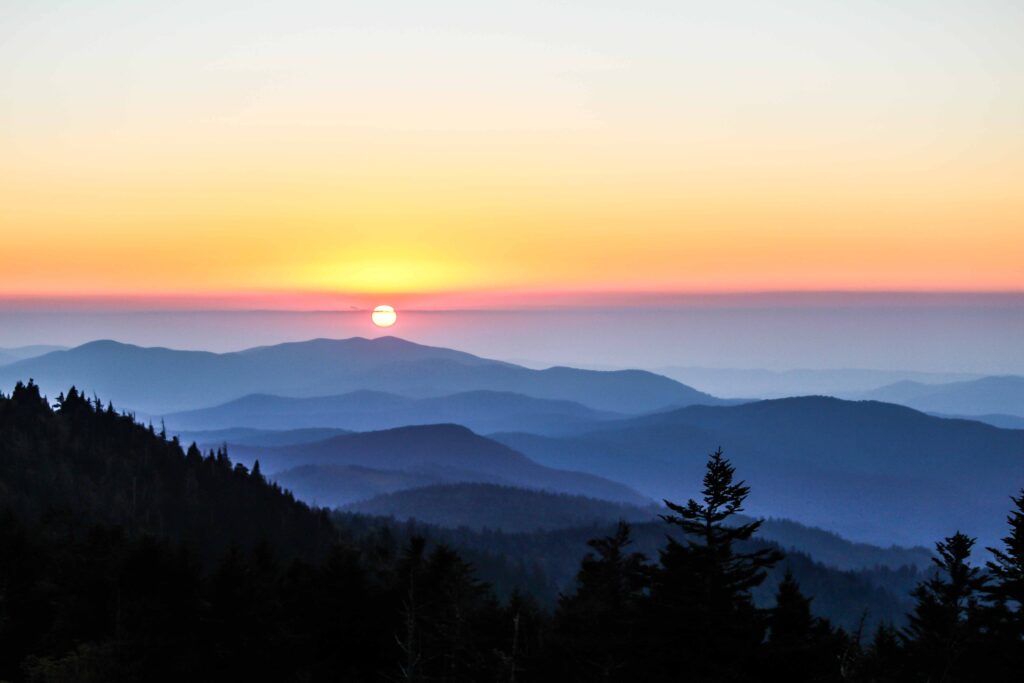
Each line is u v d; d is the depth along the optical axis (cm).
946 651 4619
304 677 5781
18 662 5962
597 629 4734
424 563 6825
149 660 5812
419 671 4084
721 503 3581
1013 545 4519
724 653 3559
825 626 5272
